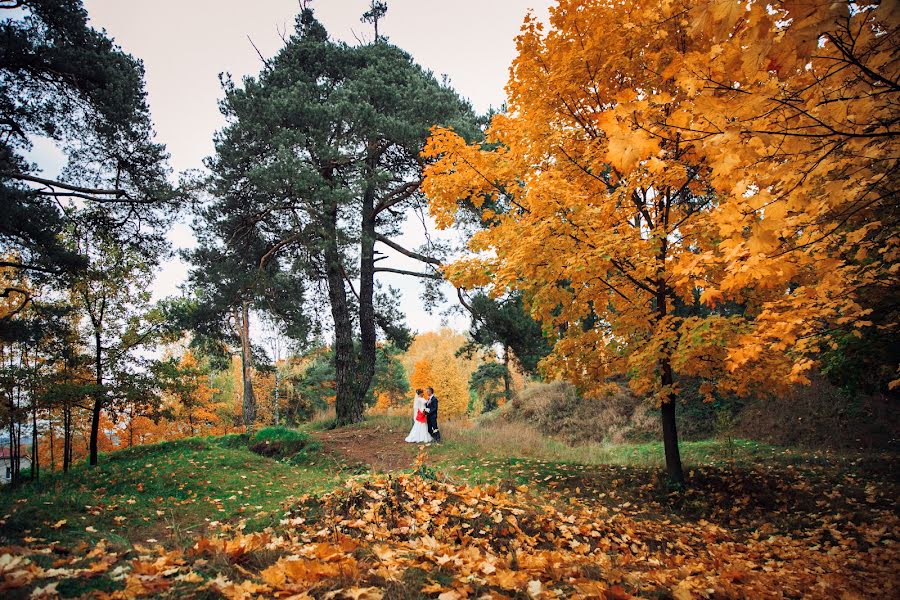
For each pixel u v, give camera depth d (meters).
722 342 5.84
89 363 11.34
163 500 6.98
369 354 18.06
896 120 2.33
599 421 19.23
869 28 2.01
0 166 9.77
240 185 15.80
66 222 10.98
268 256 19.08
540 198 6.21
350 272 18.05
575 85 6.60
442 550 3.30
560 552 3.79
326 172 15.78
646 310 6.77
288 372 33.50
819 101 2.44
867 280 3.90
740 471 8.50
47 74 11.38
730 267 3.01
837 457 10.11
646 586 3.00
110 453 12.49
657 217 7.02
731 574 3.66
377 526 4.09
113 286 11.15
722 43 2.35
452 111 15.77
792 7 1.88
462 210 15.14
